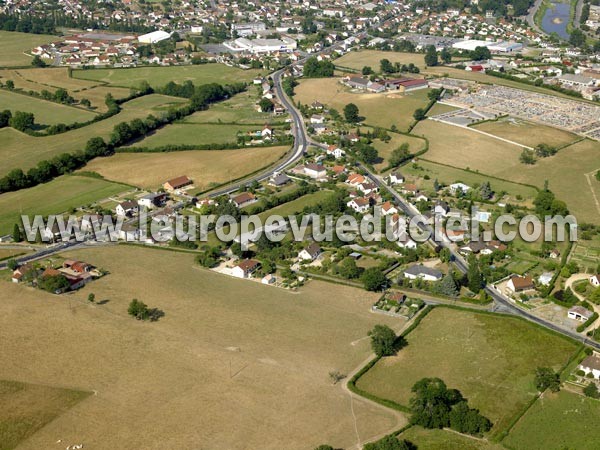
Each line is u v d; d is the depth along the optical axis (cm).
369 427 16175
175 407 16825
